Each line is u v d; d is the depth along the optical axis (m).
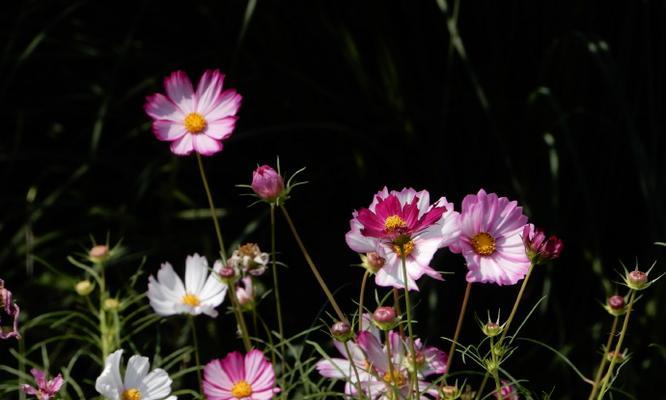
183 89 1.76
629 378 2.42
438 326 2.46
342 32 2.64
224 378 1.61
